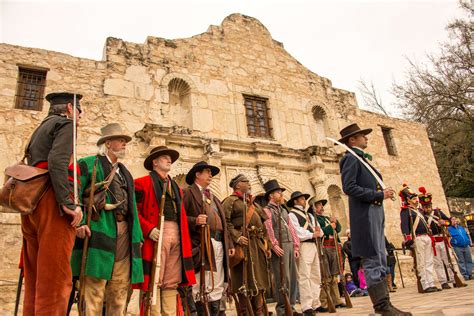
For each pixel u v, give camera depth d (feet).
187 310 14.12
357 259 32.73
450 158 67.05
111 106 33.19
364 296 29.76
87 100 32.32
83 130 31.22
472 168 65.10
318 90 47.93
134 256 11.08
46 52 32.35
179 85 38.34
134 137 33.09
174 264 13.01
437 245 25.67
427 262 23.88
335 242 23.48
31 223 9.11
